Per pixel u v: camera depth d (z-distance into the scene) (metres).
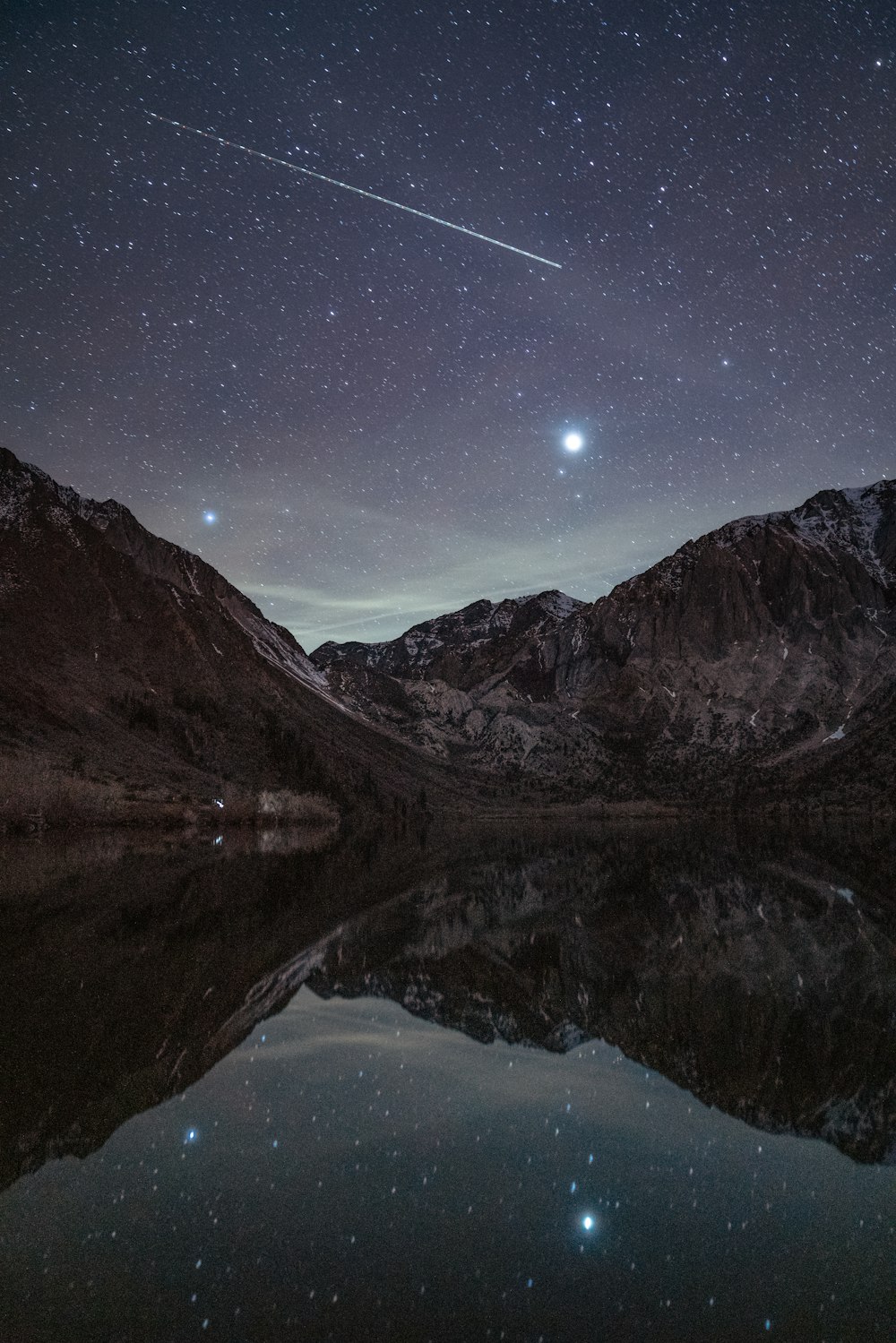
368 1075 11.84
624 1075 12.02
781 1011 16.17
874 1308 6.06
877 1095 11.17
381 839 112.56
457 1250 6.96
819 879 47.00
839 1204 7.87
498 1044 13.71
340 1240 7.06
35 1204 7.75
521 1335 5.67
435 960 21.70
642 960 22.12
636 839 117.31
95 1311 5.95
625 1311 6.04
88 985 17.61
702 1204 7.87
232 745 162.75
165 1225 7.33
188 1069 12.01
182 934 24.78
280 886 41.69
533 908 34.06
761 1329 5.78
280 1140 9.36
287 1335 5.62
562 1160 8.84
